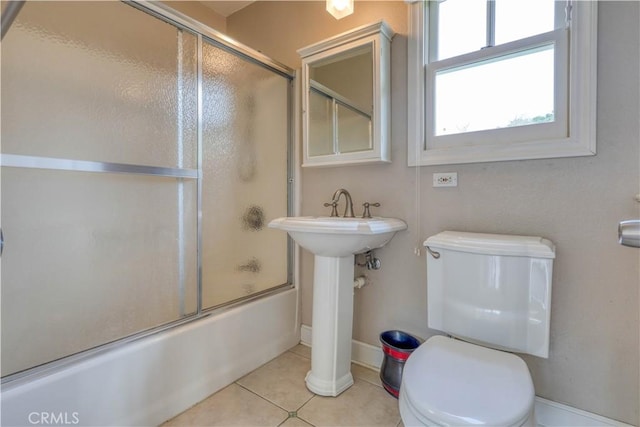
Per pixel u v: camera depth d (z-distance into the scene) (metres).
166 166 1.84
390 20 1.70
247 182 2.04
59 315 1.53
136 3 1.49
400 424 1.34
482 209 1.45
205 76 1.82
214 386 1.54
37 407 1.01
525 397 0.88
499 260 1.21
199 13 2.37
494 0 1.42
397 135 1.67
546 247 1.14
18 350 1.40
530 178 1.33
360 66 1.69
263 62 1.97
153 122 1.88
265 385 1.61
